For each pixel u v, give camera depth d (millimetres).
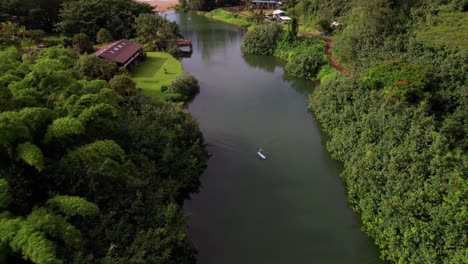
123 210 24547
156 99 44094
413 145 28828
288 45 79875
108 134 29938
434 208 23484
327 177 36844
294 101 56188
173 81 57844
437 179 25328
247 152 41375
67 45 78750
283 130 46625
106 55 63625
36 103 24844
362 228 29375
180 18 130500
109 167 24203
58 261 16141
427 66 39969
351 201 32062
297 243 28719
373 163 30406
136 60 72375
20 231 16562
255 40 83625
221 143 43188
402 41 50969
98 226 22359
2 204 17797
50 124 22891
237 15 122688
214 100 56562
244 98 57469
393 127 32750
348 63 62000
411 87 36688
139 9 105250
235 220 31125
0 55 31656
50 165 22328
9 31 69438
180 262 24906
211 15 132000
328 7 92688
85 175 23125
